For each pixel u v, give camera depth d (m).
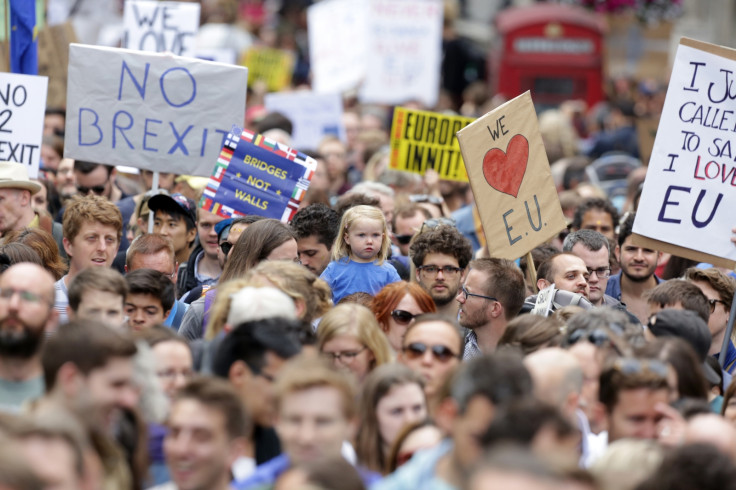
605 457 15.11
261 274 20.83
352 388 15.09
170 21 39.38
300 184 29.16
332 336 19.83
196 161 30.00
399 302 22.75
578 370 16.50
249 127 49.62
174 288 24.56
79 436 12.62
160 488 15.55
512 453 10.18
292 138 49.91
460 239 26.11
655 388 16.72
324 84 57.91
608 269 27.84
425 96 58.34
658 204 26.20
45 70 41.31
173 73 29.86
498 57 72.25
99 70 29.72
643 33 72.12
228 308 19.61
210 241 29.28
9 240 25.72
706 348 20.89
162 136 29.89
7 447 11.03
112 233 25.69
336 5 57.69
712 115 26.09
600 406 17.28
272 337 17.09
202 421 14.60
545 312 23.98
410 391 17.27
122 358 15.44
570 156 52.16
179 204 29.20
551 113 53.28
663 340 18.02
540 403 13.01
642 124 46.84
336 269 27.17
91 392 15.25
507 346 19.56
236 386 17.12
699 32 83.06
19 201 27.89
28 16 33.91
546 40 71.44
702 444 13.54
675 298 23.38
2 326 17.42
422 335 19.33
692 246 26.23
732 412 19.42
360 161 49.66
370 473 15.74
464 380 14.23
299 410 14.63
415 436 16.47
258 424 17.12
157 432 16.61
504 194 26.08
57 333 15.69
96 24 55.31
